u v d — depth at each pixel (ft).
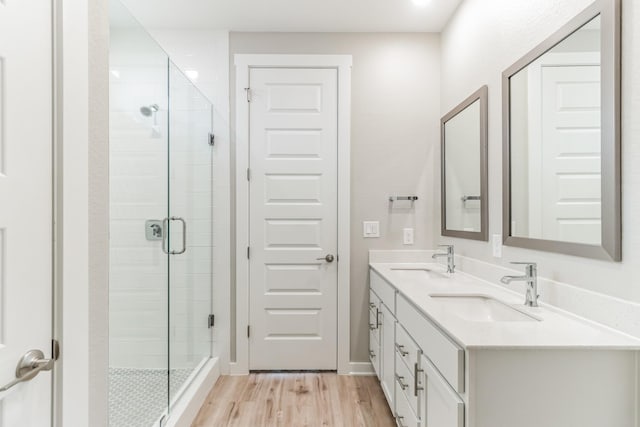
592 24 4.07
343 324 9.02
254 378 8.73
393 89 8.97
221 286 8.91
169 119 7.07
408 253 9.00
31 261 2.83
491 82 6.43
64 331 3.07
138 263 6.67
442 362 4.00
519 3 5.53
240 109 8.88
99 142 3.56
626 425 3.42
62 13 3.07
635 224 3.57
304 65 8.95
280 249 9.00
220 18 8.38
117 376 6.61
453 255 7.70
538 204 5.04
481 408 3.39
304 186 9.00
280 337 9.01
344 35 8.96
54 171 3.05
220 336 8.90
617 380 3.43
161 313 6.82
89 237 3.40
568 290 4.42
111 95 6.14
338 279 9.02
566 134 4.48
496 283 6.15
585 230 4.16
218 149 8.90
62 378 3.06
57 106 3.06
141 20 8.47
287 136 8.98
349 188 8.96
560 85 4.58
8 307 2.64
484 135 6.59
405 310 5.66
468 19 7.39
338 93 8.98
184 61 8.87
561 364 3.41
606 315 3.84
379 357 7.79
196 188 8.55
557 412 3.41
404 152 9.00
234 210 8.93
